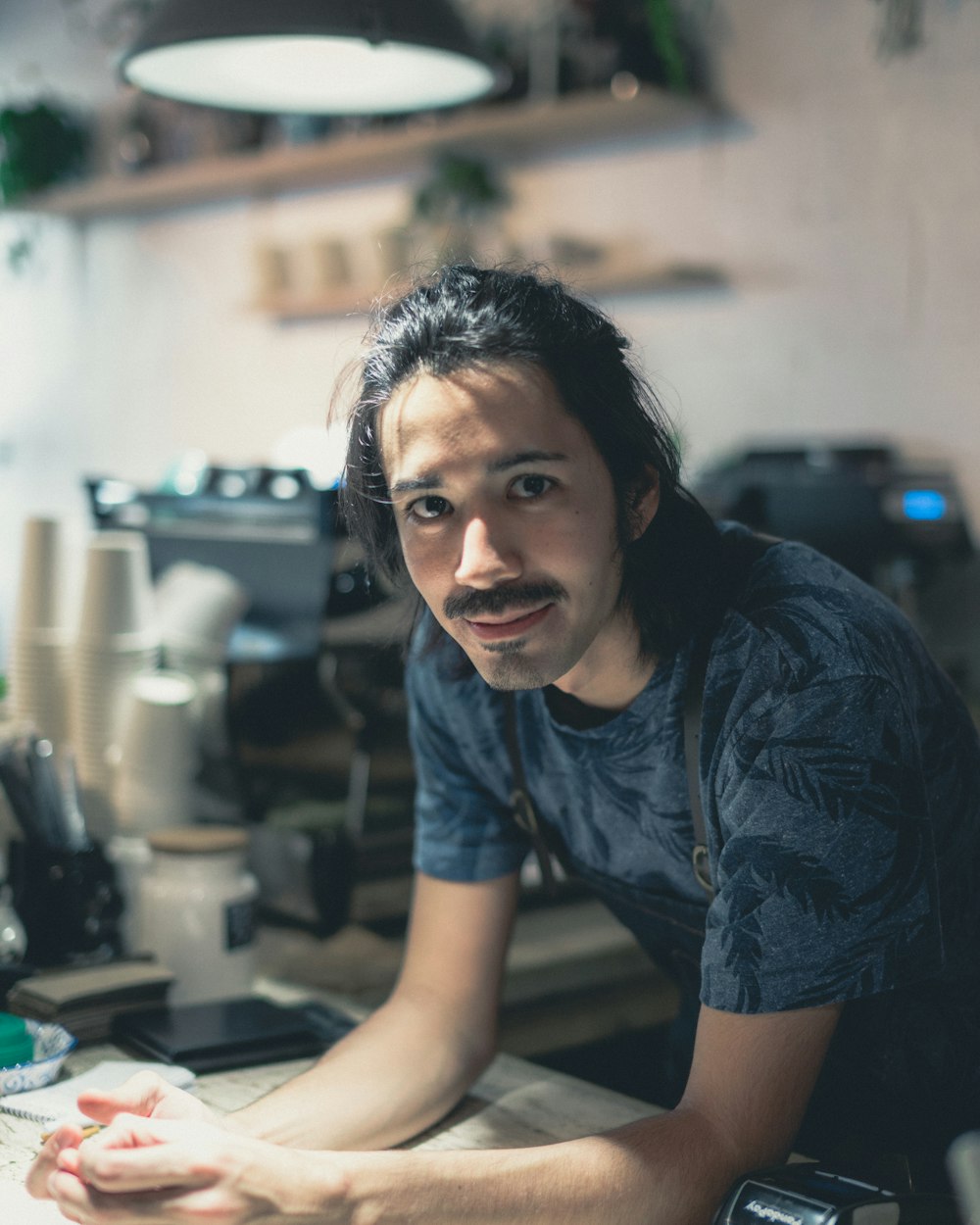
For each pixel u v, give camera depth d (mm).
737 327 3285
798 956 893
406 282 1101
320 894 1648
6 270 5590
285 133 3971
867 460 2725
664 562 997
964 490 2916
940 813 1013
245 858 1459
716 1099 914
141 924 1438
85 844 1439
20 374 5582
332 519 1670
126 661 1645
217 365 4734
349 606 1670
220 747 1757
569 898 1787
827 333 3121
